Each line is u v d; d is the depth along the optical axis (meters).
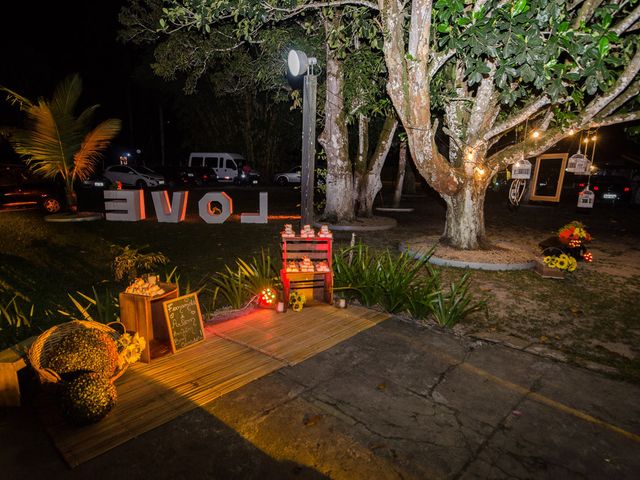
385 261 5.98
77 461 2.43
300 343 4.09
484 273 6.95
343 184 11.62
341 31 7.04
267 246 8.76
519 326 4.83
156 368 3.52
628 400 3.27
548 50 4.49
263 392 3.22
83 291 5.64
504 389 3.39
